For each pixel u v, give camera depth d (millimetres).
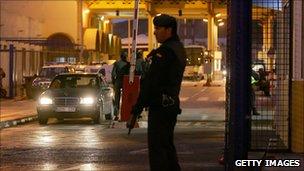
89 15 93500
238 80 13055
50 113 32750
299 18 21000
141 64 33406
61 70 53031
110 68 51250
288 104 19953
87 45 82625
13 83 55312
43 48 70438
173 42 12734
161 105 12562
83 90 33531
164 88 12555
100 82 34875
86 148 22531
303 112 19672
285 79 21438
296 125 19656
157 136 12695
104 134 27500
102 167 18266
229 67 13734
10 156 20609
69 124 33281
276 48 21062
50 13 90188
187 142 24172
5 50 53656
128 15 104500
